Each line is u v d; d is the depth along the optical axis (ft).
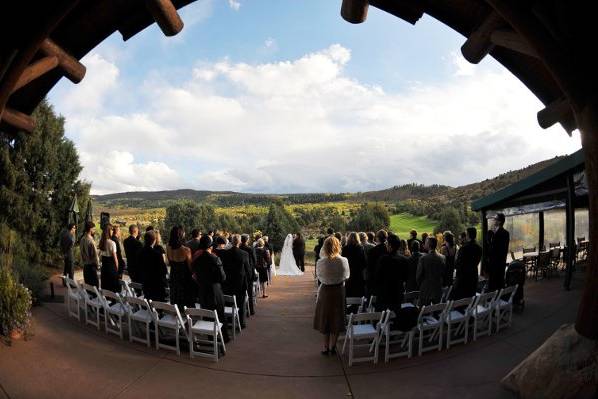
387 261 20.47
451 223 81.76
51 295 30.91
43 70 14.52
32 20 12.80
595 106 12.56
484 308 23.00
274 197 397.80
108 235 26.84
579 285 34.71
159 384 16.93
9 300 20.29
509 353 20.02
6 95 13.12
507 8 12.44
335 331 20.33
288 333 24.81
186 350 20.95
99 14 15.57
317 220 199.41
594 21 12.41
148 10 14.79
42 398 15.25
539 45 12.44
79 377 17.16
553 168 34.63
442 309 20.84
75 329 23.04
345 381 17.63
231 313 23.58
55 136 50.34
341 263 20.03
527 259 39.58
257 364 19.44
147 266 23.67
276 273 59.06
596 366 13.39
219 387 16.92
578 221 55.06
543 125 16.48
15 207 46.44
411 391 16.57
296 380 17.72
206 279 21.30
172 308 19.79
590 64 12.54
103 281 26.43
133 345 21.22
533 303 29.27
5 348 19.04
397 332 20.17
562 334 14.75
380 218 115.03
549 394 14.14
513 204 41.96
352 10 14.64
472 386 16.71
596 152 12.79
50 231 49.32
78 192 52.13
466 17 15.57
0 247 38.09
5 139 46.68
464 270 23.95
